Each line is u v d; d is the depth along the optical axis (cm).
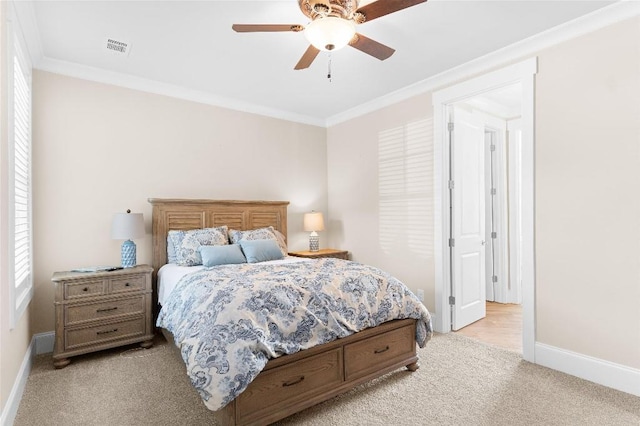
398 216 398
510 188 468
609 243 237
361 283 242
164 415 203
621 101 232
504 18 246
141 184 354
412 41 279
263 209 429
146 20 247
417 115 376
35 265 297
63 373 258
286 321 198
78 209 319
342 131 478
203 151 396
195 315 199
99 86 333
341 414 204
